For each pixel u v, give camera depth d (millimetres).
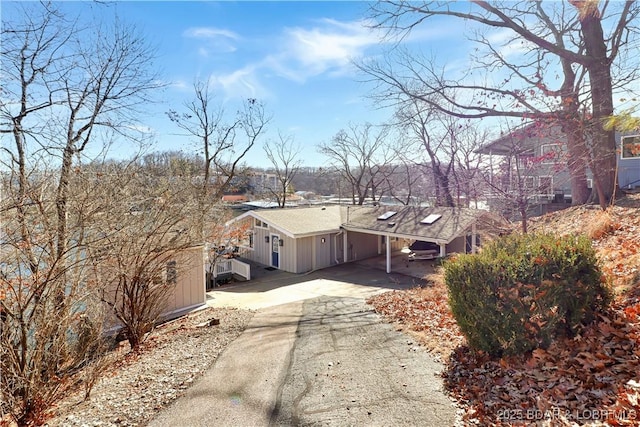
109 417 4215
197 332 8102
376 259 19078
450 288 4531
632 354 3381
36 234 5043
